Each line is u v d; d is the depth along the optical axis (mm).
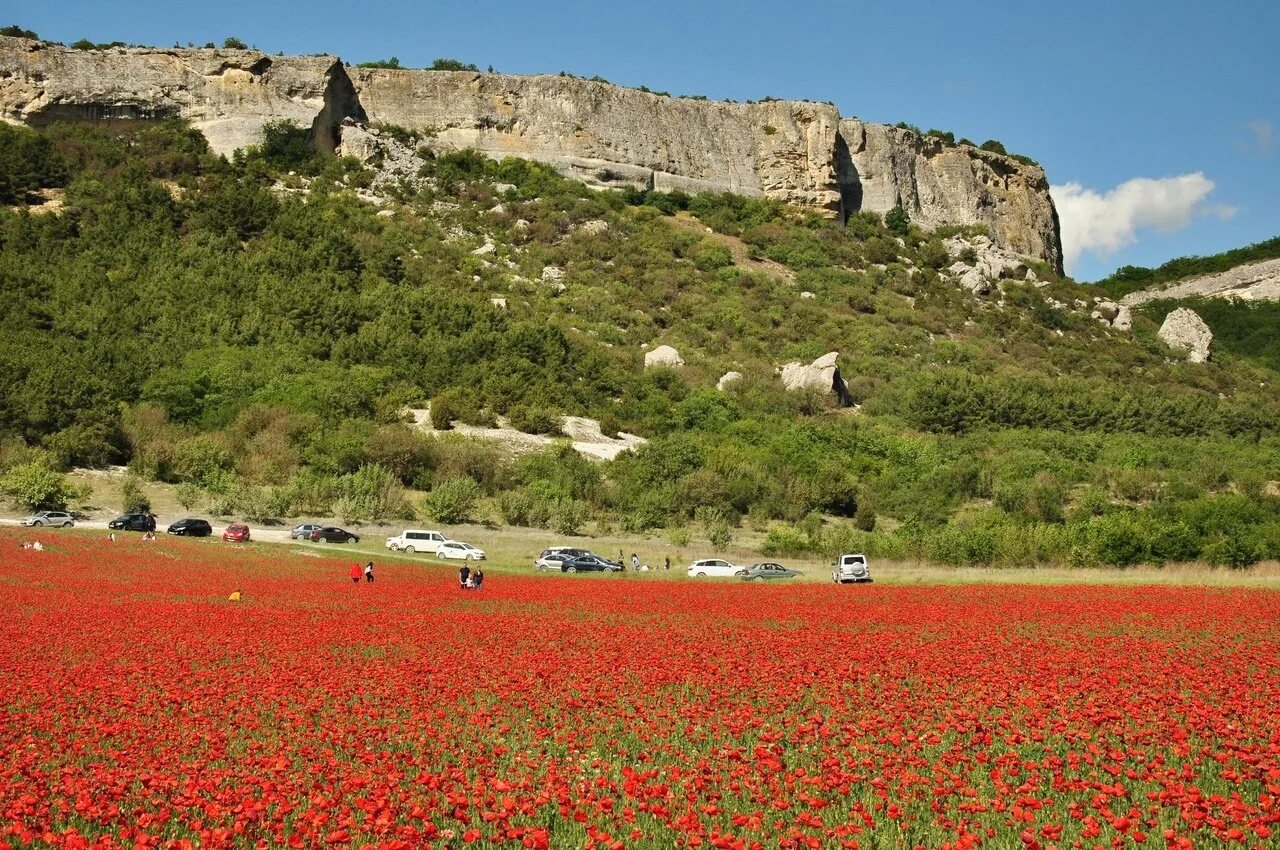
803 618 35188
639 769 16094
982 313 147375
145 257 110438
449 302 113250
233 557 55969
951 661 25047
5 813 13070
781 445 93688
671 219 165500
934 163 199875
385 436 83062
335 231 124062
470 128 168750
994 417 106312
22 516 67938
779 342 125438
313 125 151500
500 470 82750
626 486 82125
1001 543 59781
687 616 36062
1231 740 16797
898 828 13047
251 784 14578
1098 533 59062
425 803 13602
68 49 146250
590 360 107062
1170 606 37844
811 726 17688
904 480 88000
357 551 63312
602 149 173000
